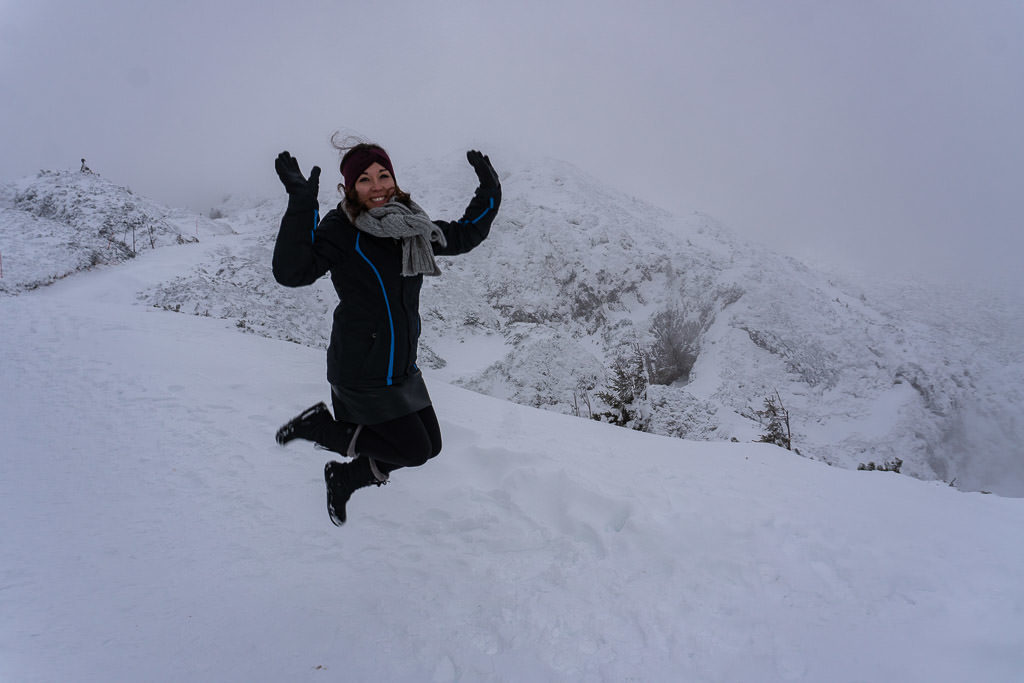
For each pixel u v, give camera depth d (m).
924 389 35.84
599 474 4.63
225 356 9.38
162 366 8.26
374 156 2.64
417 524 3.84
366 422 2.74
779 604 2.91
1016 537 3.63
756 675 2.39
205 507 4.12
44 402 6.59
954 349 40.28
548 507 4.04
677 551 3.36
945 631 2.64
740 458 5.70
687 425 18.33
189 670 2.45
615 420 13.68
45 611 2.88
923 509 4.21
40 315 11.34
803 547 3.43
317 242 2.55
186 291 27.73
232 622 2.81
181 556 3.47
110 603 2.97
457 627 2.78
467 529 3.79
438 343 35.06
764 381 35.16
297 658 2.55
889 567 3.21
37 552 3.51
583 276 41.88
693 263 43.47
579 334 39.75
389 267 2.61
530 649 2.60
